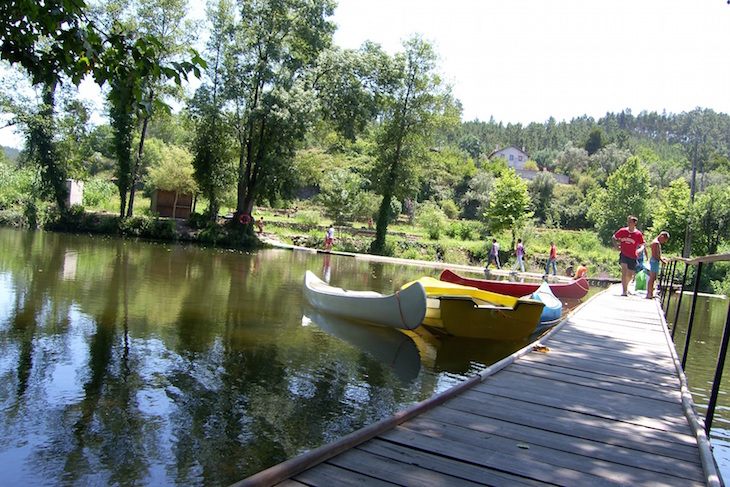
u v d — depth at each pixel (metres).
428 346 8.81
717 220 33.97
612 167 104.31
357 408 5.41
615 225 56.97
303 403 5.46
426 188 70.88
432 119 35.12
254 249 30.03
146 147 64.62
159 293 11.64
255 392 5.70
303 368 6.74
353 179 44.47
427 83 35.06
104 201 40.72
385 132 35.47
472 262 36.06
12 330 7.55
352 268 23.00
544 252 37.03
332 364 7.04
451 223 47.22
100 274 13.88
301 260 24.91
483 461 3.02
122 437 4.40
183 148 39.50
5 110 28.03
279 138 29.89
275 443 4.46
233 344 7.68
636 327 8.79
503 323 9.29
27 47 5.06
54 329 7.75
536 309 9.30
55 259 16.38
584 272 20.48
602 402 4.40
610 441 3.47
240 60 30.00
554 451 3.25
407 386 6.29
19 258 15.97
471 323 9.23
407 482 2.69
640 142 155.75
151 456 4.11
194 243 29.70
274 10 29.42
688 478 2.93
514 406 4.16
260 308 10.87
